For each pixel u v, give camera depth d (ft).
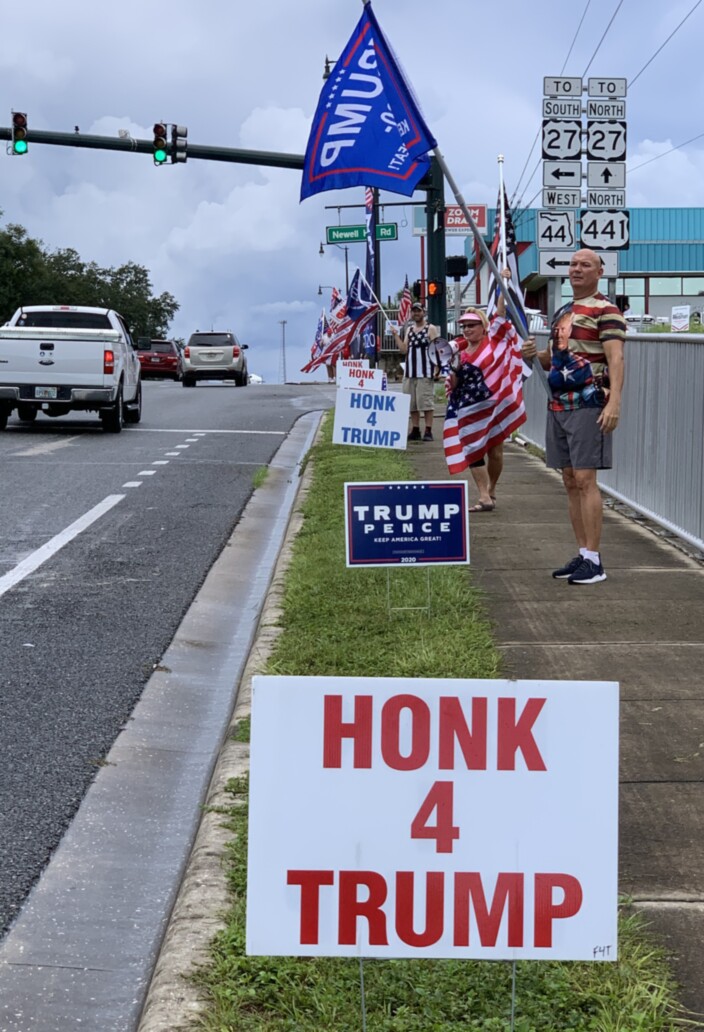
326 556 29.94
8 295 328.90
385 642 22.68
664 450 34.47
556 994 10.86
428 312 76.95
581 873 9.28
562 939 9.30
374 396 35.94
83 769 18.48
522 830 9.28
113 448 63.16
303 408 95.30
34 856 15.48
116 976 12.73
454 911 9.32
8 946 13.28
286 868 9.34
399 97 26.89
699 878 13.48
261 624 24.79
